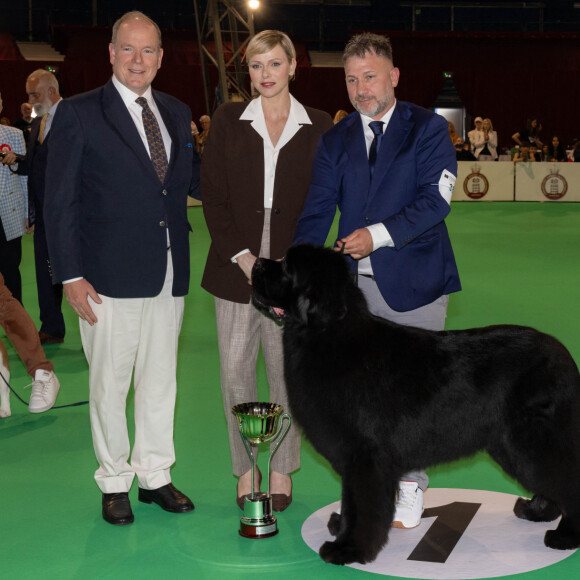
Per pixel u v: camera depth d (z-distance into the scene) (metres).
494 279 10.30
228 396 3.87
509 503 3.86
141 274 3.57
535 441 3.18
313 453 4.60
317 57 29.73
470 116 29.14
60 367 6.49
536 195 20.25
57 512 3.78
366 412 3.10
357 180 3.56
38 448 4.67
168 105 3.75
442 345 3.21
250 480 3.87
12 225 6.80
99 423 3.67
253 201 3.75
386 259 3.52
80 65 26.05
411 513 3.54
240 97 24.95
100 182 3.52
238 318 3.82
